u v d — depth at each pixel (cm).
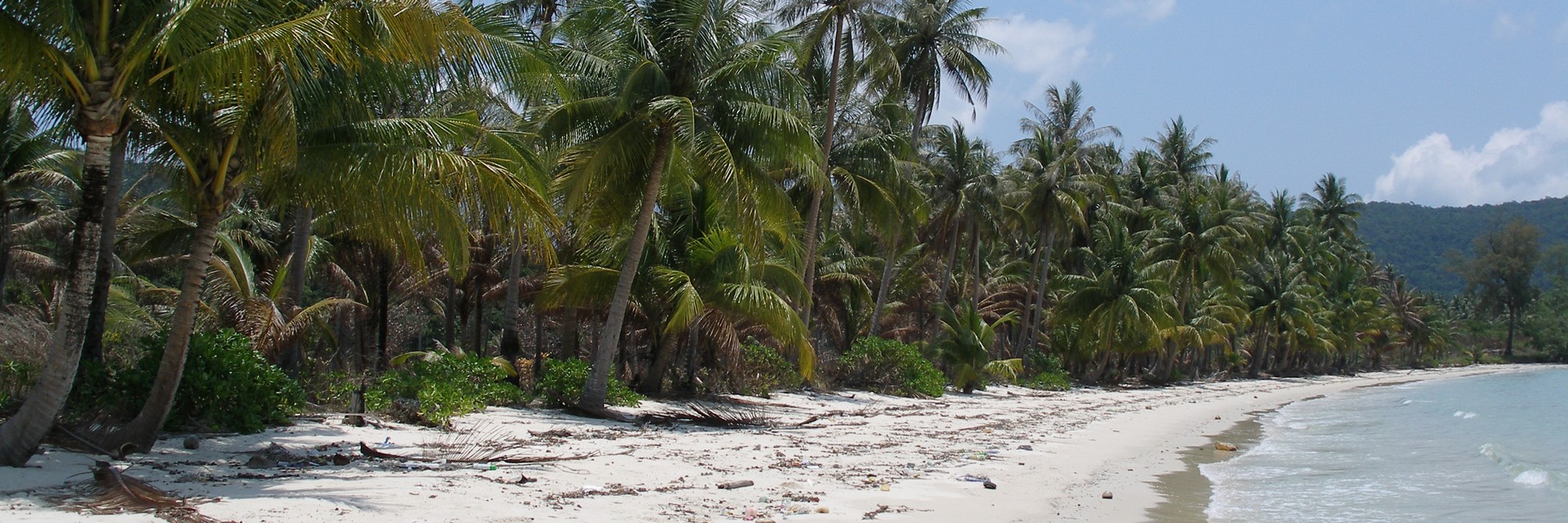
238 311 1554
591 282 2050
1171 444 1928
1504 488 1386
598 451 1274
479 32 995
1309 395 4747
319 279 2720
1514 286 10881
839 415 2114
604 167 1703
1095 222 4975
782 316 1966
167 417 1054
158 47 823
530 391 1950
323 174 997
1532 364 10869
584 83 1745
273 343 1512
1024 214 4250
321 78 997
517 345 2222
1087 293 4462
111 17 882
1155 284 4503
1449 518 1134
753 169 1783
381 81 1030
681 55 1745
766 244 2330
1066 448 1694
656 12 1791
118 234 2120
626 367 2480
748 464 1228
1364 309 7938
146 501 742
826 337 4334
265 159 984
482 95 1180
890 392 2873
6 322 1516
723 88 1752
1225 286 5194
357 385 1619
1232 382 6053
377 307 2627
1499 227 11675
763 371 2502
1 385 1268
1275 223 6600
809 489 1050
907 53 3100
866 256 3875
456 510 802
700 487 1021
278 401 1276
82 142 995
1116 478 1354
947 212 3675
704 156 1697
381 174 984
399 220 1037
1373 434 2342
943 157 3741
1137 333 4528
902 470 1255
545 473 1048
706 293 2062
